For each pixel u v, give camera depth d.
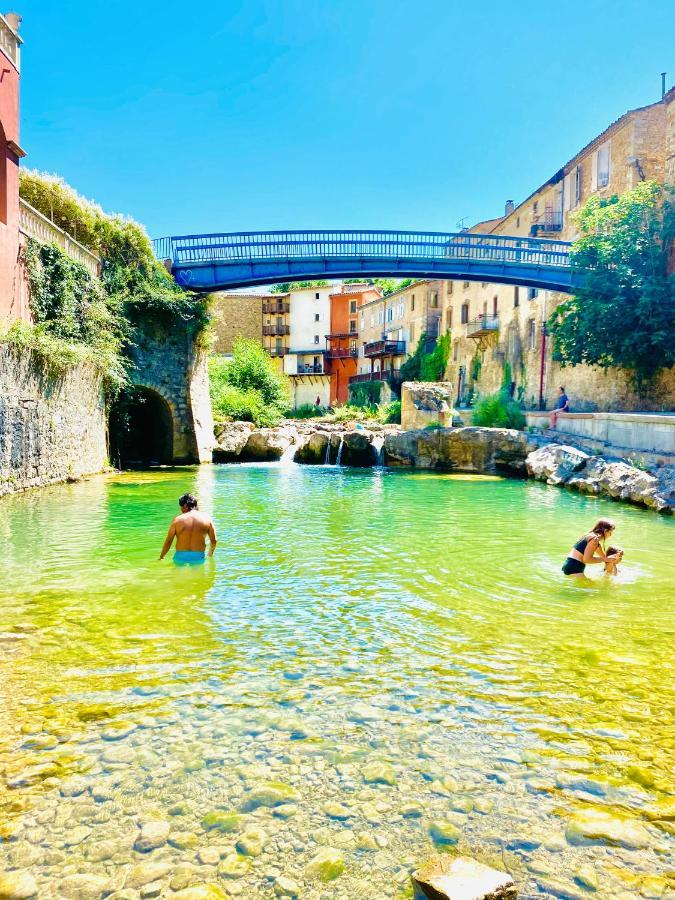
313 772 3.18
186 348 24.28
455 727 3.67
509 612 5.94
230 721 3.69
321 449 25.84
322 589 6.64
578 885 2.44
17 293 15.24
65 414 16.03
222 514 11.96
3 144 14.51
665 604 6.27
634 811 2.90
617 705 3.98
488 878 2.37
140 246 23.25
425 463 24.17
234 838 2.68
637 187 23.61
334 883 2.43
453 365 47.97
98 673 4.35
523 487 17.52
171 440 24.30
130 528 9.85
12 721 3.65
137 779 3.09
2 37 14.22
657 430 15.70
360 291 62.69
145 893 2.36
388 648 4.95
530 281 27.20
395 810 2.88
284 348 64.44
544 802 2.96
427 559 8.17
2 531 9.58
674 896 2.39
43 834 2.68
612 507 13.50
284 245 26.61
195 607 5.90
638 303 21.83
